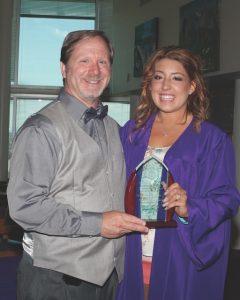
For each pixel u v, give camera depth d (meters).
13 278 5.19
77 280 2.02
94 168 2.01
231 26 6.59
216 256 2.19
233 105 7.29
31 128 1.93
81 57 2.06
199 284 2.23
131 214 2.11
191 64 2.26
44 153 1.91
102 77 2.09
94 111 2.06
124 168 2.23
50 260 1.98
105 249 2.06
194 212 2.08
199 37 7.32
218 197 2.14
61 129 1.96
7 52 10.38
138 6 9.59
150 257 2.25
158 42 8.73
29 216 1.89
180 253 2.21
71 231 1.91
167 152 2.25
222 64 6.77
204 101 2.31
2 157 10.38
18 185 1.90
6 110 10.41
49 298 2.00
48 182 1.93
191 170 2.21
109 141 2.19
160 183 2.14
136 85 9.59
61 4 12.40
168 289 2.21
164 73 2.25
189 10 7.62
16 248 6.60
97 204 2.01
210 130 2.27
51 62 12.45
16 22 12.27
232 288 4.95
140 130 2.38
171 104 2.25
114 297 2.24
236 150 6.62
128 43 10.02
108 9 11.65
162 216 2.12
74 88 2.08
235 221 6.51
